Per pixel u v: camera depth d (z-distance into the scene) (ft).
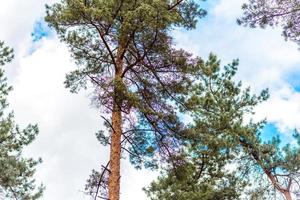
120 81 41.55
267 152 69.67
